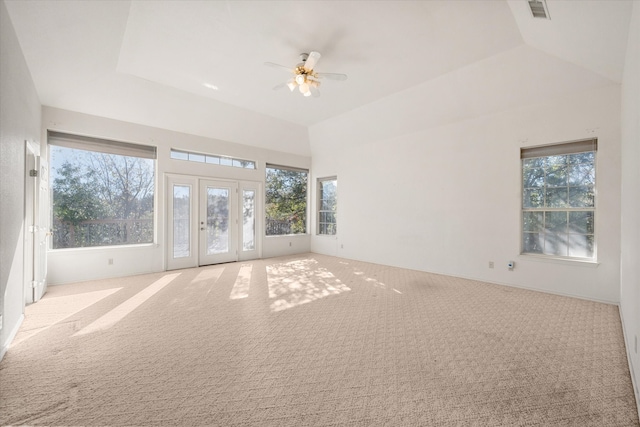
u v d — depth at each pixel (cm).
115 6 277
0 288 215
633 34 207
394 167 575
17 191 269
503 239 429
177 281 450
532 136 399
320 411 161
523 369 203
